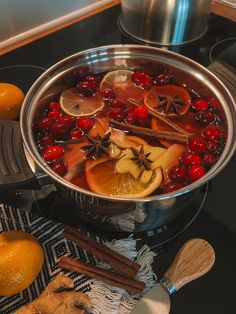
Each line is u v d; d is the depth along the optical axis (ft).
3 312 1.16
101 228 1.33
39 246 1.22
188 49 1.91
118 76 1.60
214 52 1.90
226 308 1.16
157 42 1.92
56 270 1.23
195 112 1.48
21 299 1.18
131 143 1.35
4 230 1.30
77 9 2.07
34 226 1.32
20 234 1.21
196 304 1.16
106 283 1.18
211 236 1.32
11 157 1.22
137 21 1.88
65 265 1.22
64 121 1.36
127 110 1.46
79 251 1.27
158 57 1.53
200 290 1.19
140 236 1.32
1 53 1.88
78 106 1.49
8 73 1.78
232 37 1.98
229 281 1.21
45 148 1.34
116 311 1.14
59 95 1.53
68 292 1.15
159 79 1.57
